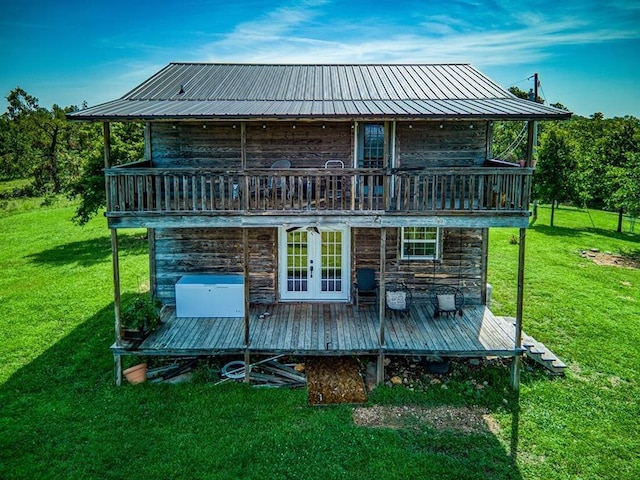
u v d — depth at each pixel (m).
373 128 12.62
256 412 9.40
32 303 15.78
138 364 10.94
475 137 12.62
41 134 46.22
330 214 10.02
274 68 15.35
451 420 9.33
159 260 13.19
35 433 8.66
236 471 7.73
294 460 8.03
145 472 7.68
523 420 9.35
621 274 19.41
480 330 11.51
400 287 13.23
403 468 7.86
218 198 12.26
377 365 10.66
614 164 31.36
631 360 11.94
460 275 13.24
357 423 9.16
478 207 10.01
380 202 11.80
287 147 12.65
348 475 7.70
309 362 11.48
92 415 9.24
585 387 10.63
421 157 12.66
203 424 8.99
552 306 15.66
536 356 11.47
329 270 13.35
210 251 13.17
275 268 13.20
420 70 14.92
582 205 27.95
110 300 16.11
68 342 12.66
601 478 7.81
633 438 8.85
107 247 24.17
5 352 12.02
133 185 9.93
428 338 11.02
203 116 9.41
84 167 23.00
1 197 41.81
